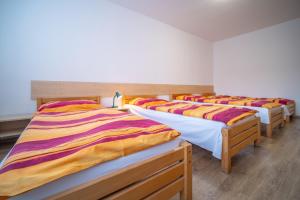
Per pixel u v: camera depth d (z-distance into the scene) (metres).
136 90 3.17
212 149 1.59
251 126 1.88
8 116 1.89
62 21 2.31
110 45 2.79
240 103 2.84
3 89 1.95
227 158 1.43
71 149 0.75
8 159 0.68
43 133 1.04
